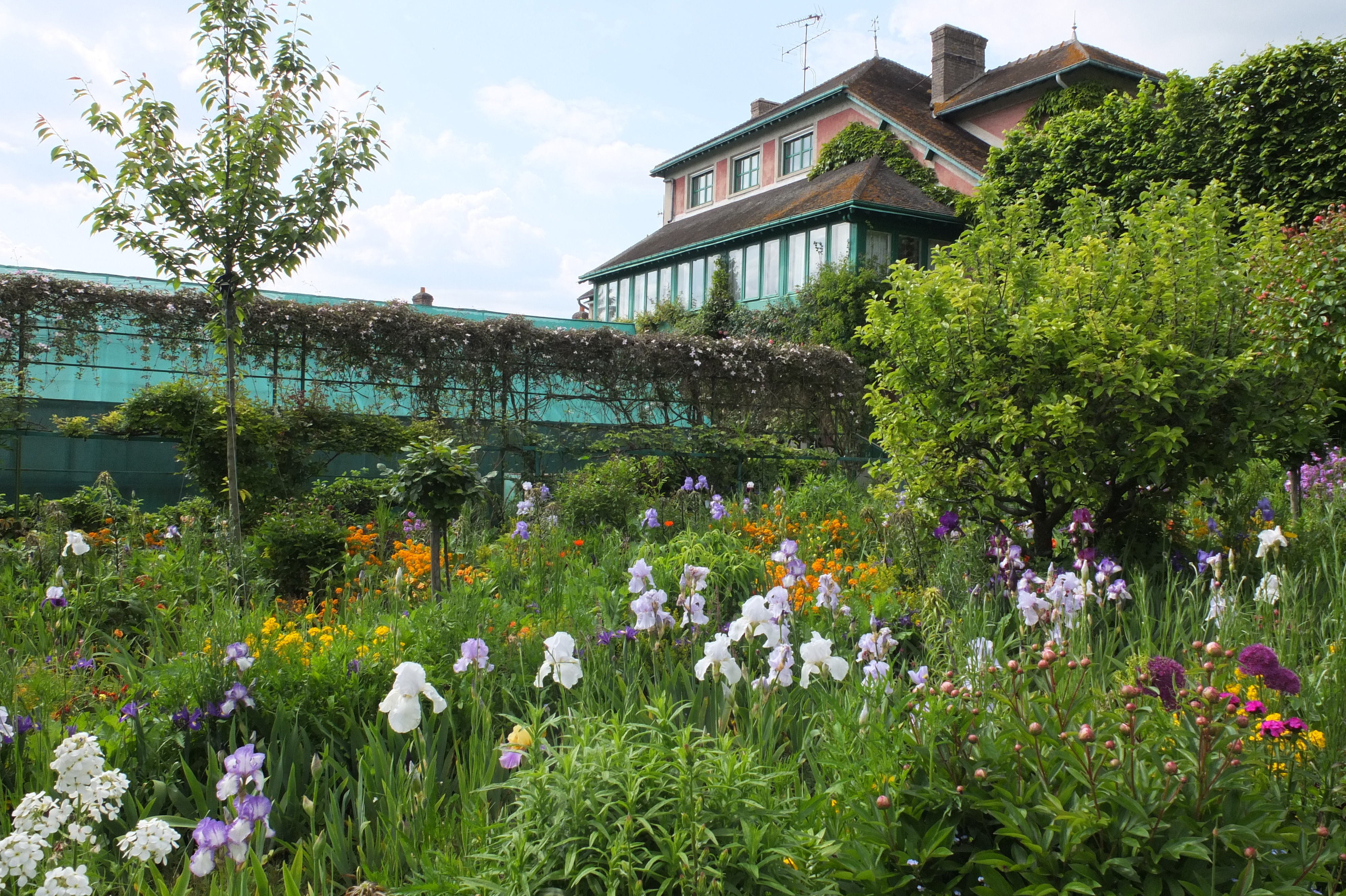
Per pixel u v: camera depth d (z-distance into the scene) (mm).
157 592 5656
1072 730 2320
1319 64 12219
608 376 12391
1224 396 5910
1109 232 7629
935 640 4000
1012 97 21766
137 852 2258
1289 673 2439
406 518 8414
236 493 6375
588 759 2383
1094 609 5199
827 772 2955
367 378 11102
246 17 6180
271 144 6102
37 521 7656
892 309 6965
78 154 5848
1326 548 5980
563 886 2223
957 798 2262
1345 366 6070
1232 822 2107
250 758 2477
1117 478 6320
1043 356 5980
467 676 3865
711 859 2189
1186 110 13656
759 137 27484
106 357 10242
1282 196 12617
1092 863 2100
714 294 23703
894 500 7246
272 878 2945
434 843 2746
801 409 13992
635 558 6586
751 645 3857
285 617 5090
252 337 10273
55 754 2969
